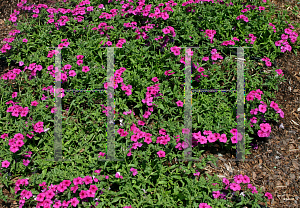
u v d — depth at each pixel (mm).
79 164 4586
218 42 5906
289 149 5020
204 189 4305
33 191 4309
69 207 4113
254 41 6000
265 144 5090
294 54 6094
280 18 6324
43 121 5023
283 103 5504
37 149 4742
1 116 5156
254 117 4949
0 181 4508
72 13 6523
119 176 4258
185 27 5957
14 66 5996
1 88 5348
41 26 6332
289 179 4684
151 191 4320
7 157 4598
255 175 4742
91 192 4055
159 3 6473
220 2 6504
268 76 5566
